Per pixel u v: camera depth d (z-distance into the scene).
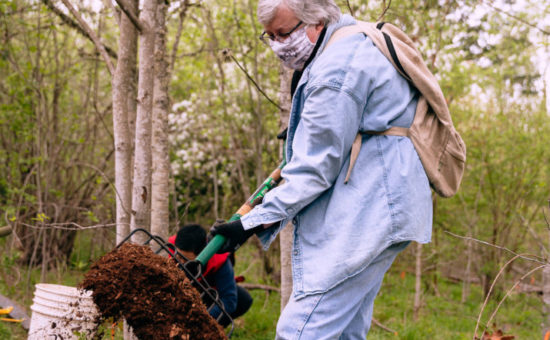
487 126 6.46
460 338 4.49
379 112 2.03
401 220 1.98
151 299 1.85
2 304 3.61
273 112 7.09
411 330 4.50
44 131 5.84
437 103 2.12
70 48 6.20
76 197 6.20
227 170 8.11
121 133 3.40
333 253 1.96
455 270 7.90
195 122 8.10
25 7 5.35
